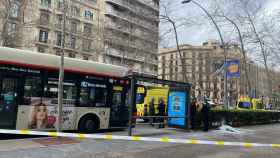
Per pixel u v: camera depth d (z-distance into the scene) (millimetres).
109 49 37375
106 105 14156
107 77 14273
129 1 34094
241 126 21188
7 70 11000
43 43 39594
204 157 9266
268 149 11398
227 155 9719
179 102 16594
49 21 31734
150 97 20250
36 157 8117
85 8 43562
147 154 9367
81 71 13242
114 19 46188
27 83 11539
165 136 13672
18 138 11281
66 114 12609
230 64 22516
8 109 10992
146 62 40156
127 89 15047
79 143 10609
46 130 11977
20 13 21703
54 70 12359
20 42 23391
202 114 17172
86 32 34250
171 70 54094
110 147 10258
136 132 14703
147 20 32156
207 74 46250
